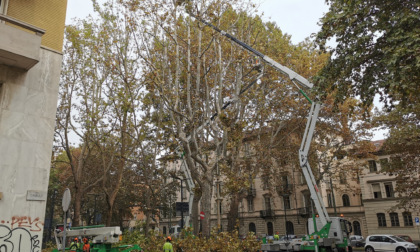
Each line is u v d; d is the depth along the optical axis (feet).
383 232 123.13
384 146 79.77
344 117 93.56
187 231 48.49
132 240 54.34
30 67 31.45
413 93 35.96
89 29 65.98
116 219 144.77
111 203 66.23
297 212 141.69
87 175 102.78
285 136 92.99
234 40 58.03
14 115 30.12
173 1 52.54
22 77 31.42
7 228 27.91
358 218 134.10
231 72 66.28
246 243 45.96
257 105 79.10
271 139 88.69
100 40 63.98
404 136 68.03
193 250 42.22
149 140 79.10
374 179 130.11
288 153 97.40
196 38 58.70
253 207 157.58
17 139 29.84
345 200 144.05
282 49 81.20
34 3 34.58
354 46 37.24
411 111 63.57
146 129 71.77
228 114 54.29
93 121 68.18
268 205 152.76
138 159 83.87
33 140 30.81
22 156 29.84
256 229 154.10
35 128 31.19
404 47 31.63
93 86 68.59
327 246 55.01
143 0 51.75
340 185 145.28
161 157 74.95
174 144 62.90
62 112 74.69
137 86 66.13
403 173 77.30
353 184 144.77
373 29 36.14
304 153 55.06
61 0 36.96
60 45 35.35
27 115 30.91
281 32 83.46
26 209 29.19
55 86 33.65
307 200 141.18
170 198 129.59
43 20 34.78
